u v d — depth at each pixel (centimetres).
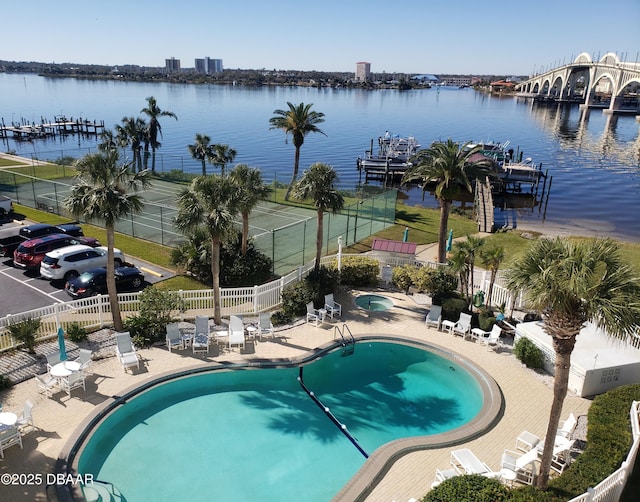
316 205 2408
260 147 9988
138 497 1262
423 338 2166
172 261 2716
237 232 2809
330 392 1800
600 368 1742
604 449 1344
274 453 1455
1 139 10819
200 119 14025
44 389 1648
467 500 1087
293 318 2297
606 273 1083
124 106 16775
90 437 1453
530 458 1329
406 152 7781
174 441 1486
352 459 1447
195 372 1820
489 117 17025
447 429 1614
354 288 2670
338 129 13150
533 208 5912
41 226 2998
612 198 6450
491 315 2216
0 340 1845
